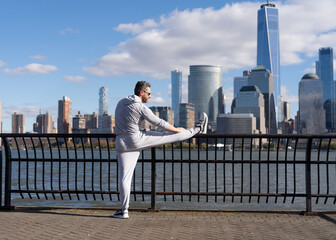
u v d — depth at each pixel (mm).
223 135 6578
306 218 6207
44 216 6281
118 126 6012
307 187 6578
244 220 6004
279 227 5516
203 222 5832
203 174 50531
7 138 7004
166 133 6211
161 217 6219
